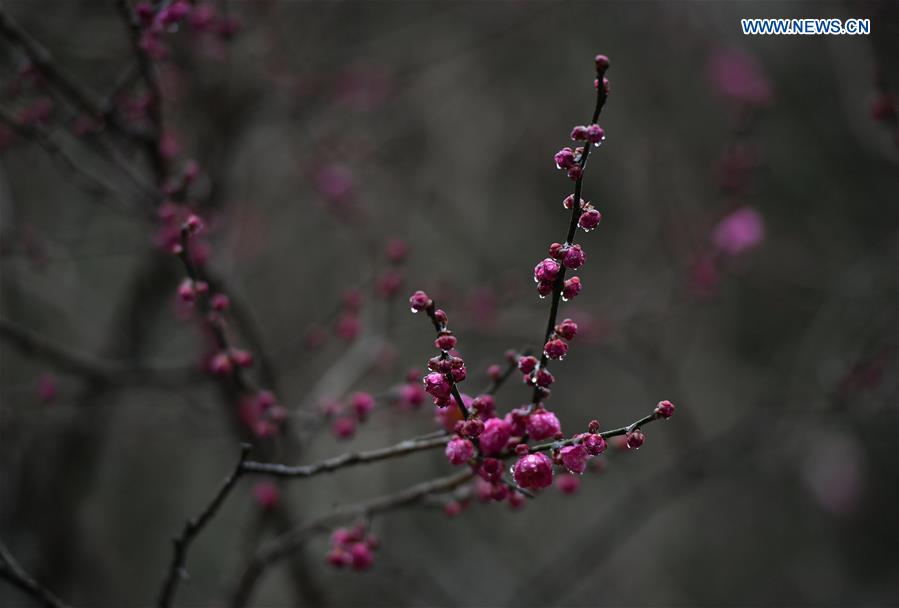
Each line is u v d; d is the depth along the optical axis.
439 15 6.18
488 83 6.82
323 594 4.52
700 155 6.73
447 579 5.85
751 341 7.62
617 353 5.64
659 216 5.96
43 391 4.04
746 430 5.02
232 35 3.74
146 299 4.88
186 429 5.10
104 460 5.92
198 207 3.78
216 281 3.56
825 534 7.66
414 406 2.61
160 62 3.60
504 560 6.24
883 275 5.38
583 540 5.59
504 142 7.05
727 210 4.73
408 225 6.12
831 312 5.73
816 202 7.14
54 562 4.80
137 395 4.77
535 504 6.92
